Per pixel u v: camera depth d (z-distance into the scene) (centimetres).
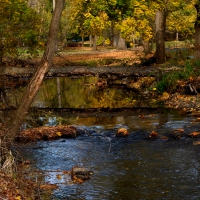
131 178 901
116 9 2234
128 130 1359
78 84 2661
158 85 2139
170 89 2056
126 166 987
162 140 1216
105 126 1434
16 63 2972
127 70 2745
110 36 6556
